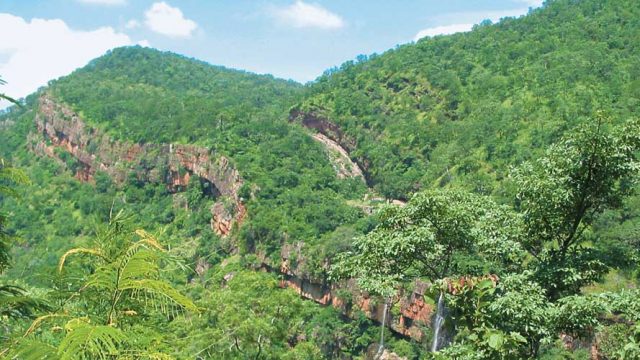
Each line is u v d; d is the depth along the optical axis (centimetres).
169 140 10069
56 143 12544
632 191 1119
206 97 14925
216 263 7650
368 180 10756
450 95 10912
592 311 953
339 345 5953
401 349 5378
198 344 1839
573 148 1109
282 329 2411
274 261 7138
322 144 11200
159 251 602
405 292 5475
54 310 578
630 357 818
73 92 13250
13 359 421
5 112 16775
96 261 577
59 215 9562
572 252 1149
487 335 842
